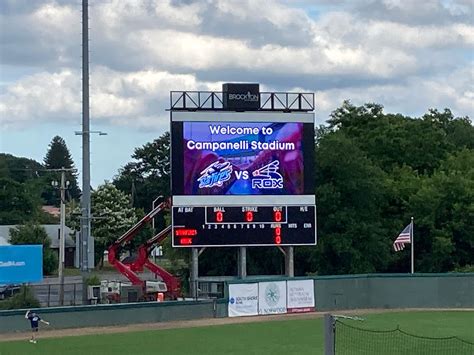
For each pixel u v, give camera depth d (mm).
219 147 52094
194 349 39781
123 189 153750
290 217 53062
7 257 57344
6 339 43156
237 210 52250
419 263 71688
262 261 68000
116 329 47125
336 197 67250
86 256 52562
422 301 58281
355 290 57375
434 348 39938
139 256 61469
